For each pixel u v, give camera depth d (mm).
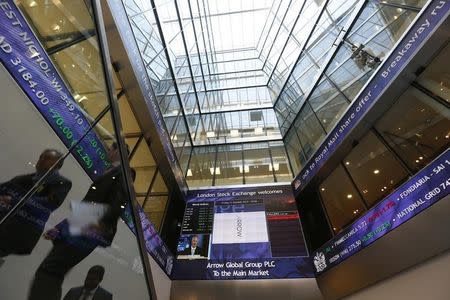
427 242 3896
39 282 1592
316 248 6910
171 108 9406
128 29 5328
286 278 6199
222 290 6148
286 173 10164
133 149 6230
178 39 11570
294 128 10898
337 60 8320
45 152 2025
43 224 1701
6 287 1414
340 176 7070
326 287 5719
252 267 6477
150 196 7086
